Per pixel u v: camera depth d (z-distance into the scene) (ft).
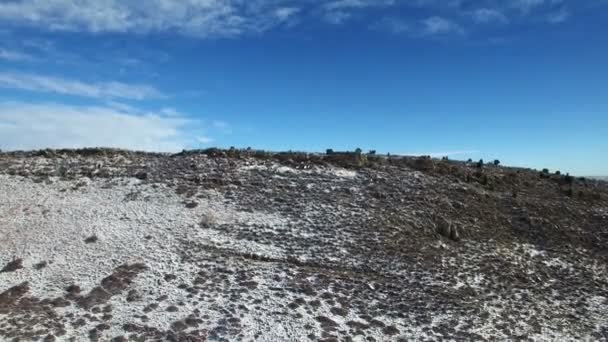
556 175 167.12
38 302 70.38
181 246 87.56
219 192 112.37
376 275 84.17
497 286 87.40
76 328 64.80
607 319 82.17
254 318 69.51
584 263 104.73
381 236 97.76
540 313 81.00
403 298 78.33
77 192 108.78
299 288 77.25
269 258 85.71
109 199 105.60
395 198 118.62
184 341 63.62
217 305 71.72
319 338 66.49
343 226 100.48
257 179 122.93
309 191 117.91
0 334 62.18
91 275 77.87
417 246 96.78
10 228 91.50
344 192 119.03
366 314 73.10
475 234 108.06
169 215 99.19
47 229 91.71
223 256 85.15
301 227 98.43
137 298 72.13
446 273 88.48
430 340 68.85
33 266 79.97
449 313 75.92
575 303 86.53
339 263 86.22
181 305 71.05
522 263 99.04
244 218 100.32
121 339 62.95
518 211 124.88
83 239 88.53
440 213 113.91
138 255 83.97
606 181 177.78
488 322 75.25
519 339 72.13
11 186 110.11
